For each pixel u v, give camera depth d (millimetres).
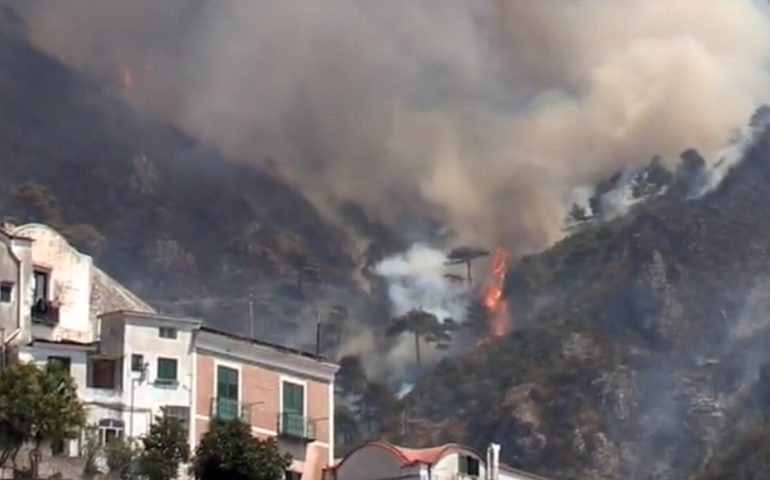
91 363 130000
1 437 116125
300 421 137750
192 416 131375
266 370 137250
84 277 140500
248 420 134250
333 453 148000
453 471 136375
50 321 135750
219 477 121875
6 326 131750
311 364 140750
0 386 117000
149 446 124562
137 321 131500
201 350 133375
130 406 129250
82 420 119250
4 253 133500
